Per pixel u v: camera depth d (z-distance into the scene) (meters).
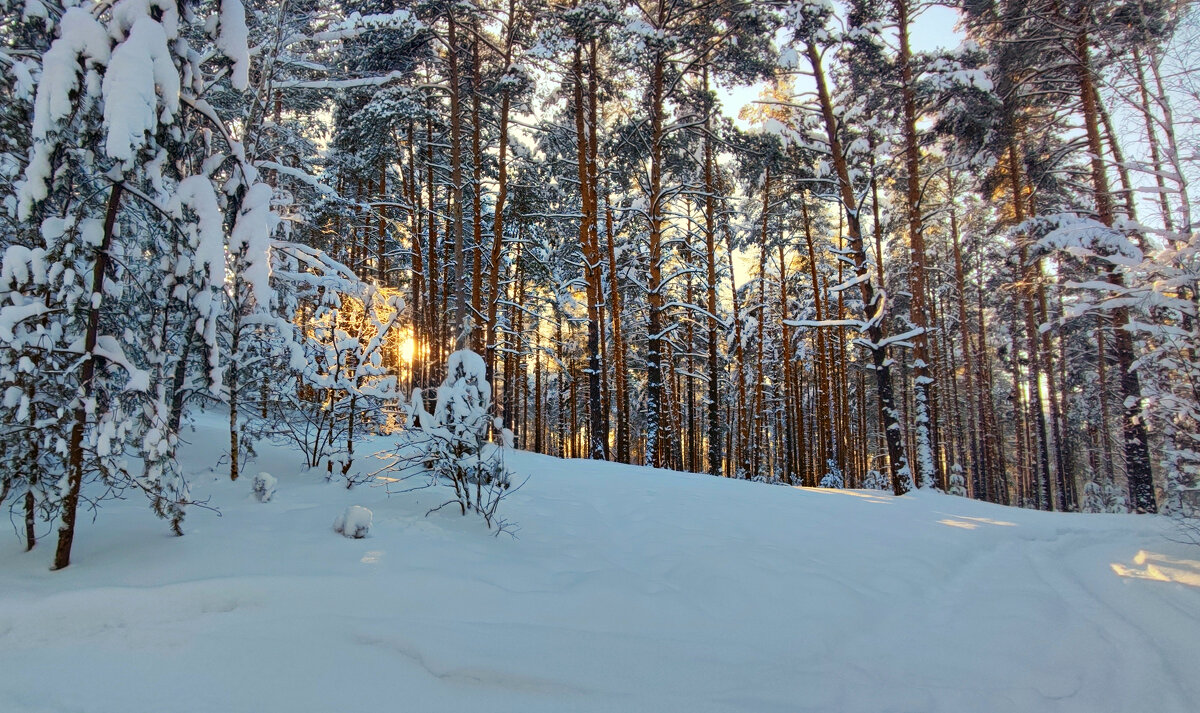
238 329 5.56
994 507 9.71
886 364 13.22
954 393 28.62
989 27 14.40
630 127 16.58
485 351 14.47
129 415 3.79
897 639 3.64
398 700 2.49
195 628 2.90
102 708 2.25
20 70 3.85
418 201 19.98
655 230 16.27
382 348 6.80
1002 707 2.87
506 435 6.09
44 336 3.40
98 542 3.82
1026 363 27.72
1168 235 8.23
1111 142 13.16
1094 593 4.79
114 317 4.11
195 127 4.74
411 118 15.84
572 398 33.69
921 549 5.74
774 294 26.61
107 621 2.89
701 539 5.19
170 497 3.83
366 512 4.32
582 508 6.12
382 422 6.49
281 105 13.49
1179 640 3.71
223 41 4.64
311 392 6.51
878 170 16.52
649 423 15.86
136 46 3.62
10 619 2.75
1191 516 6.79
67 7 4.12
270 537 4.10
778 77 15.77
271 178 11.92
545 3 14.30
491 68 15.55
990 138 15.20
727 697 2.79
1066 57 13.70
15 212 3.64
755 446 23.69
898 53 14.48
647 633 3.38
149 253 4.98
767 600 3.96
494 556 4.24
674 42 14.21
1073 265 14.69
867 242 22.77
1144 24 10.20
